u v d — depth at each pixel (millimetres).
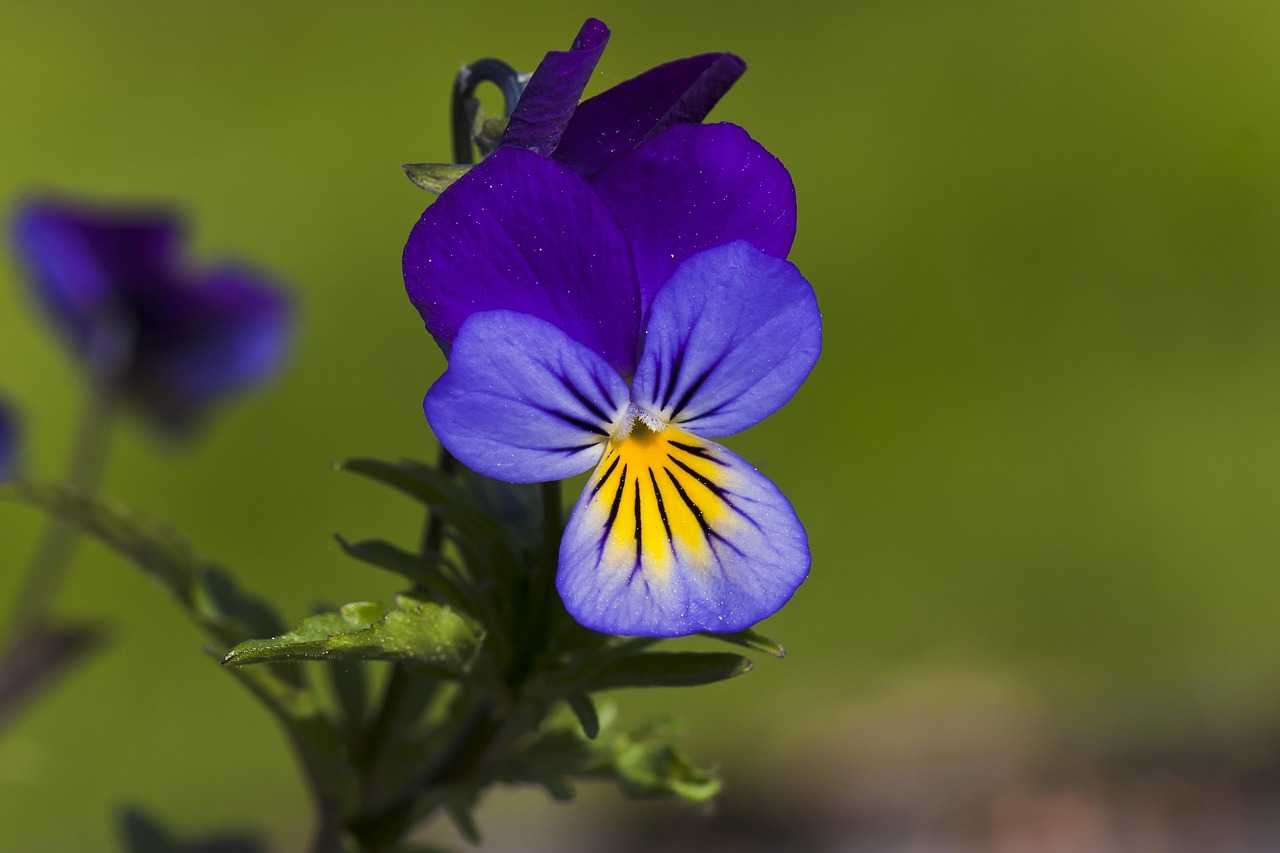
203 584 229
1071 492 561
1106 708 463
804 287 200
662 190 204
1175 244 681
